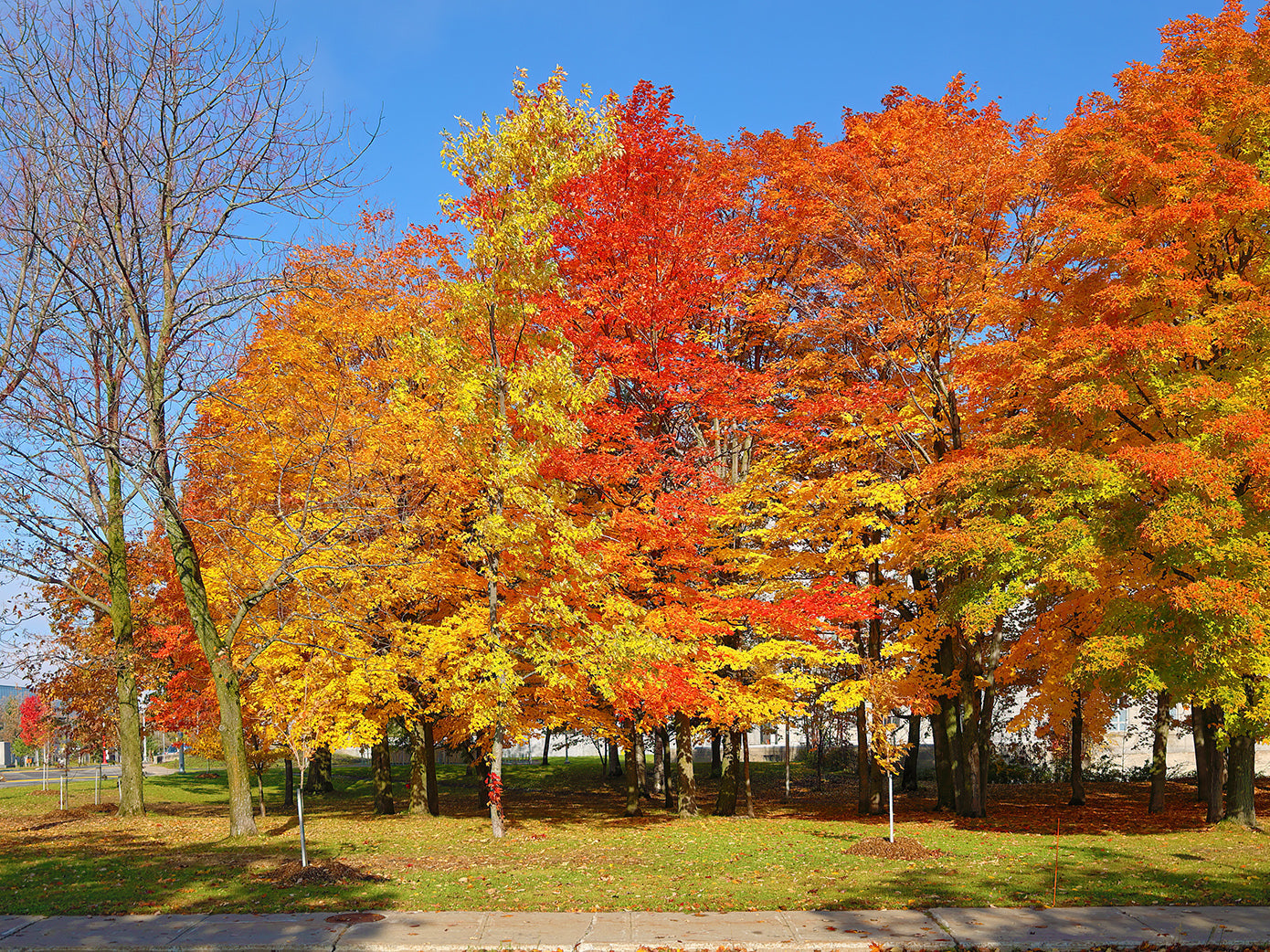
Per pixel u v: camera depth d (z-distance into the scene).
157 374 17.00
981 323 21.58
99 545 22.42
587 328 22.31
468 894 11.30
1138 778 36.66
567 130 17.69
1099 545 18.03
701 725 23.50
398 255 24.33
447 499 20.75
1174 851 15.49
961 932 9.48
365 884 11.91
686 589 21.39
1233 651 16.03
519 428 18.22
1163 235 18.36
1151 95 20.05
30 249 15.74
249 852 14.96
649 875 12.81
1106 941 9.12
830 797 31.73
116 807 24.89
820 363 23.56
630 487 22.41
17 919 10.10
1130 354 17.02
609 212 22.72
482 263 17.78
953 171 21.17
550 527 17.89
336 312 21.27
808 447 23.94
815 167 22.59
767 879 12.52
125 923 9.91
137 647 23.47
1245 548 16.11
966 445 21.50
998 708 36.72
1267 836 18.02
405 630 21.00
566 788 36.19
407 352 18.31
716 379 22.19
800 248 25.45
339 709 19.77
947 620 19.42
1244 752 19.53
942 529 21.16
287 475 20.11
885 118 24.52
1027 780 36.91
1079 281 20.36
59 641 25.16
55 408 16.05
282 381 20.97
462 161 17.59
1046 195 21.98
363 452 19.23
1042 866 13.51
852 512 23.59
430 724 24.91
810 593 20.78
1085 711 24.64
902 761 32.84
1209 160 18.59
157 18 16.59
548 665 17.97
